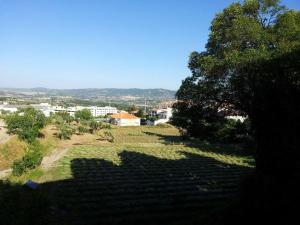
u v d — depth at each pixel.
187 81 33.28
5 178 37.16
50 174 39.56
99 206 27.73
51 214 24.30
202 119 32.38
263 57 26.86
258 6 31.62
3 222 20.16
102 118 158.00
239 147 68.69
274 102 18.92
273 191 17.95
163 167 46.09
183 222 24.20
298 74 21.19
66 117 106.94
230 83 29.17
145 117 158.00
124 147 68.06
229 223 19.88
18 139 59.47
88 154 56.56
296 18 31.30
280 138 18.22
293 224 16.36
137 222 24.41
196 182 37.22
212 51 33.06
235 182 37.47
